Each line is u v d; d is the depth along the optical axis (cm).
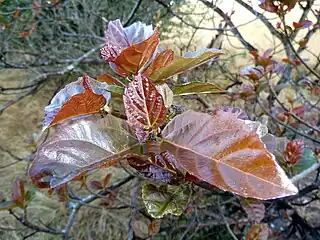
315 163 57
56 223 121
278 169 15
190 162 17
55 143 18
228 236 105
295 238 96
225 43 153
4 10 153
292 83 94
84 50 179
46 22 170
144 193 24
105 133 19
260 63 72
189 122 18
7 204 56
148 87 18
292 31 61
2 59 146
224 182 16
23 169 147
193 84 24
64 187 57
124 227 115
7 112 178
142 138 18
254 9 82
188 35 162
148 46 20
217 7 100
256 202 44
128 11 171
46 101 184
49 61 164
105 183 73
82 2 170
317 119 90
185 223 105
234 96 80
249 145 16
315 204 103
